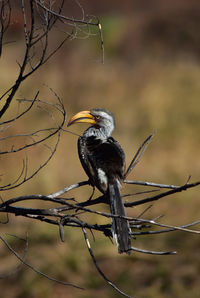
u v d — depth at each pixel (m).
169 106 21.62
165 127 19.97
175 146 18.64
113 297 10.83
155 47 31.67
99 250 12.40
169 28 32.56
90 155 7.05
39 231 12.75
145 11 37.53
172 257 12.15
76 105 22.31
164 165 17.20
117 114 21.64
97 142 7.42
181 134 19.48
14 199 5.07
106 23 33.56
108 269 11.80
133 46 31.52
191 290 10.86
